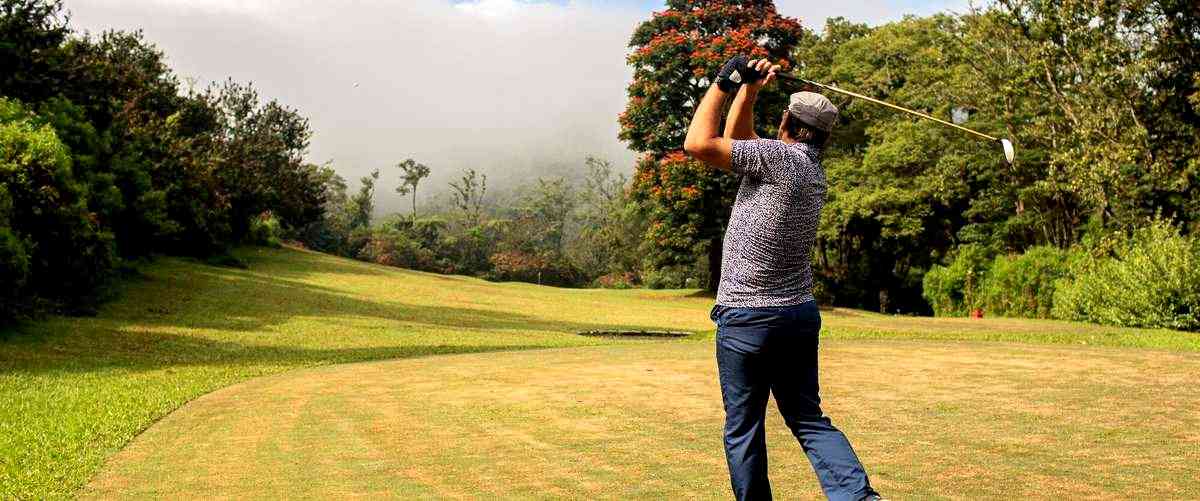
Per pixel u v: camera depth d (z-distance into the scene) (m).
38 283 19.95
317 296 28.12
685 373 10.08
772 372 3.42
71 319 18.81
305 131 61.81
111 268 23.11
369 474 5.04
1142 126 25.83
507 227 99.00
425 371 10.92
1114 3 25.25
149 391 9.61
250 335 18.31
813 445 3.44
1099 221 31.95
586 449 5.65
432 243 89.50
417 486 4.70
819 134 3.45
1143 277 21.08
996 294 33.28
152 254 34.38
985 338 17.62
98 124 30.36
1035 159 35.84
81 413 7.84
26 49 25.20
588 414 7.12
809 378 3.46
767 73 3.44
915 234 42.28
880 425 6.33
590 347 14.55
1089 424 6.33
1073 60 26.62
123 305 22.08
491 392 8.65
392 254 80.50
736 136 3.52
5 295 16.77
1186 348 15.67
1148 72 25.84
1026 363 10.67
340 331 19.72
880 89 44.06
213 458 5.66
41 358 13.40
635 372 10.21
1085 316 23.64
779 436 5.83
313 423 7.00
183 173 37.25
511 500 4.32
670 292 46.28
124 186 31.17
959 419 6.58
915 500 4.13
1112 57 25.55
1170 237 22.80
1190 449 5.38
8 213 17.61
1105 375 9.35
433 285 37.06
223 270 34.00
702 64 39.78
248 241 48.12
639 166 42.78
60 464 5.54
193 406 8.37
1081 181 27.25
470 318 25.19
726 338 3.40
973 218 42.88
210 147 47.62
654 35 42.19
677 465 5.10
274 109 60.72
